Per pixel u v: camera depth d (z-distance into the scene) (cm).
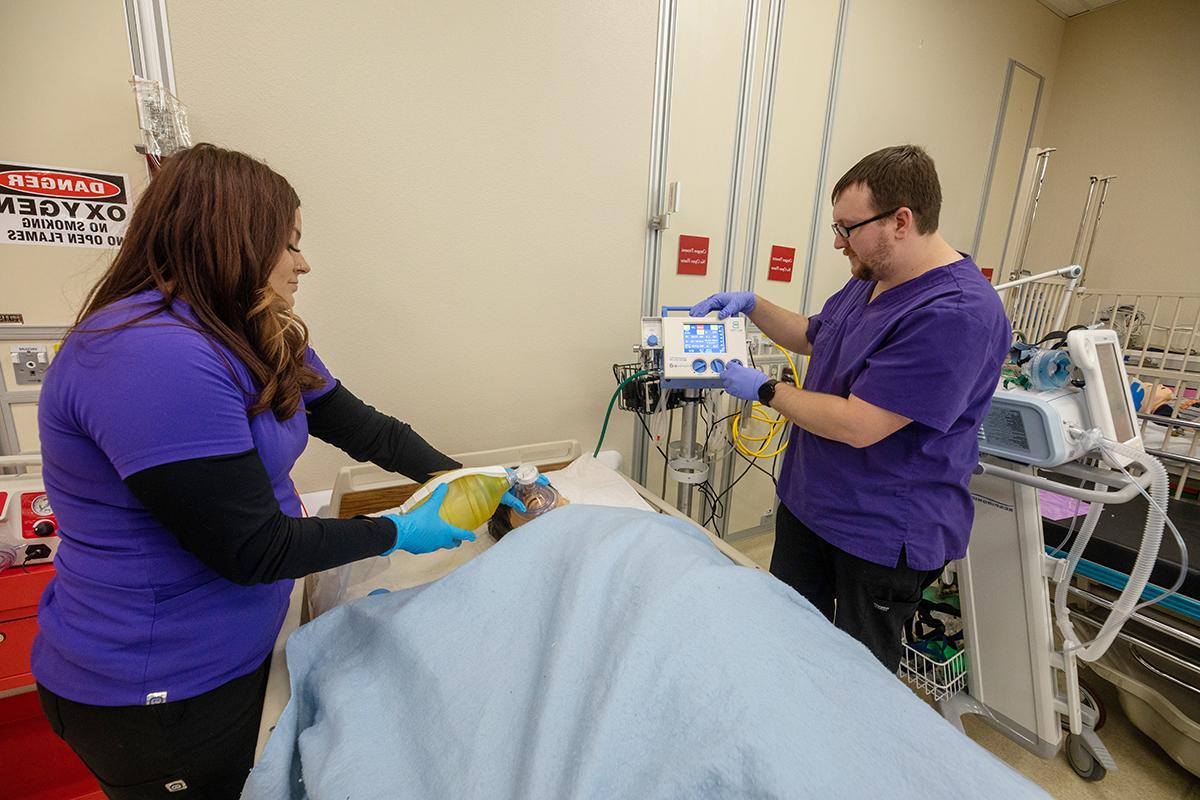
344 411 99
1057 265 312
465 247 146
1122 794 132
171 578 61
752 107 186
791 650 62
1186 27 256
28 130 101
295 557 62
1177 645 148
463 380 155
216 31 110
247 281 62
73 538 61
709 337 143
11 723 107
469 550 114
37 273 107
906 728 54
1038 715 125
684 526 105
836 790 48
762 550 237
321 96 122
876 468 112
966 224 275
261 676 74
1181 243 269
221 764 70
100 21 101
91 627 60
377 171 131
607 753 52
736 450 218
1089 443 105
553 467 161
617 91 159
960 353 94
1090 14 281
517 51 141
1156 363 253
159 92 103
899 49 217
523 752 55
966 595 133
